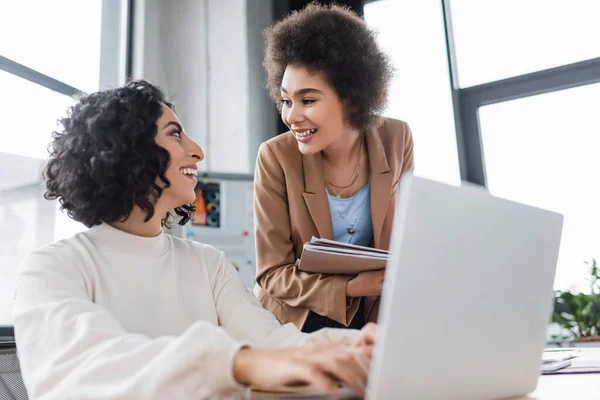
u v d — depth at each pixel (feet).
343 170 4.85
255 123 11.80
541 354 2.52
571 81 10.55
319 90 4.33
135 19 11.73
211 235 10.11
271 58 4.75
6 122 8.80
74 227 9.02
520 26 11.22
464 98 11.53
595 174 10.16
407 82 11.89
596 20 10.57
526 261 2.29
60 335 2.33
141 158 3.15
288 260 4.74
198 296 3.48
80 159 3.14
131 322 3.05
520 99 11.05
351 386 1.87
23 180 8.70
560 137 10.56
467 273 2.01
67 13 10.26
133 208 3.27
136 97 3.28
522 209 2.25
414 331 1.84
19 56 9.26
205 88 12.09
